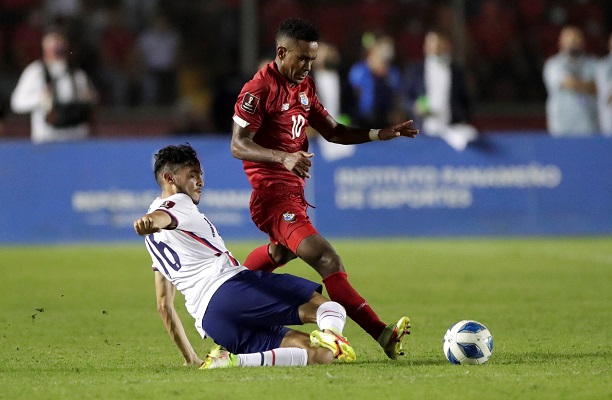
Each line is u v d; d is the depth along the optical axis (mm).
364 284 41219
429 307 34531
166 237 22203
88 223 59188
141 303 36156
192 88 80562
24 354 25203
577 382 19625
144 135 78250
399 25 83312
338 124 26641
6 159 58688
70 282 42469
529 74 81688
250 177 25203
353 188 60656
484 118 78625
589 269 45969
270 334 22422
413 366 21781
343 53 82062
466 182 61312
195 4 82812
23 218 58781
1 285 41531
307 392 18672
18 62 81062
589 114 65750
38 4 82250
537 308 33969
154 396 18516
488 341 22219
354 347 25906
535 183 61719
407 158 61000
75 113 60031
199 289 22141
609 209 62031
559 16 84000
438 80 60719
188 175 22328
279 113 24984
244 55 76312
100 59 80062
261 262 25984
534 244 57750
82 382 20266
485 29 82500
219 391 18828
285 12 82500
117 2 82500
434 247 56312
